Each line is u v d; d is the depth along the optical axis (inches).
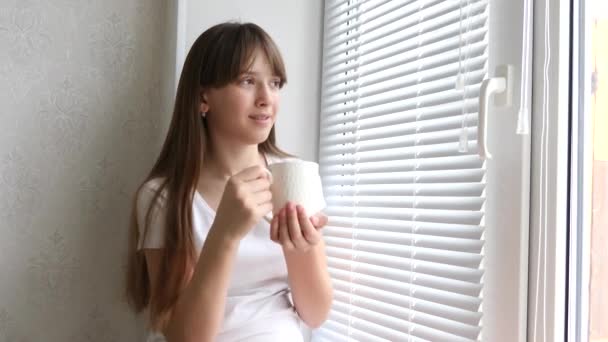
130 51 53.9
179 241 43.7
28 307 50.1
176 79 54.3
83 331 52.2
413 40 45.7
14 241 49.6
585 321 35.5
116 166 53.4
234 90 43.5
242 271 44.2
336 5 56.6
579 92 35.5
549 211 34.9
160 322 43.8
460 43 39.1
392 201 45.9
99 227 52.8
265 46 44.2
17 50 49.6
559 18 34.5
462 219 39.4
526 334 35.9
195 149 45.5
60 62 51.2
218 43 44.1
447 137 40.8
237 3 56.1
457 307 39.3
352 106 52.2
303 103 57.9
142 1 54.3
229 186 37.2
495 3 38.0
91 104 52.4
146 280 49.3
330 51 57.2
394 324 45.1
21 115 49.8
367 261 48.5
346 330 51.3
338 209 53.3
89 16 52.2
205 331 37.2
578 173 35.5
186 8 54.5
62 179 51.4
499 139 37.4
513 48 36.6
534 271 35.5
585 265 35.6
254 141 44.5
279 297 45.9
